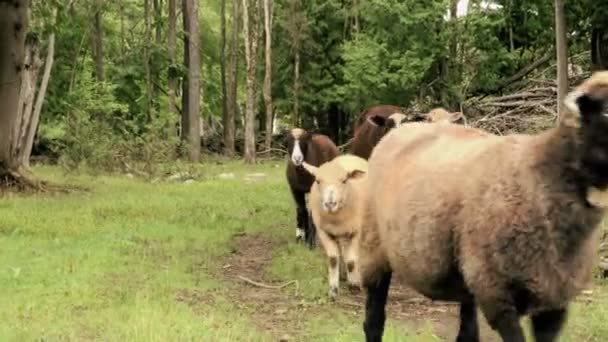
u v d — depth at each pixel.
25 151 19.50
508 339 4.65
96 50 33.50
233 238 12.67
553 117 21.34
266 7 34.31
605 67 18.50
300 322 7.83
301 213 12.56
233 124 36.44
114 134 25.64
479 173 4.83
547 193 4.49
